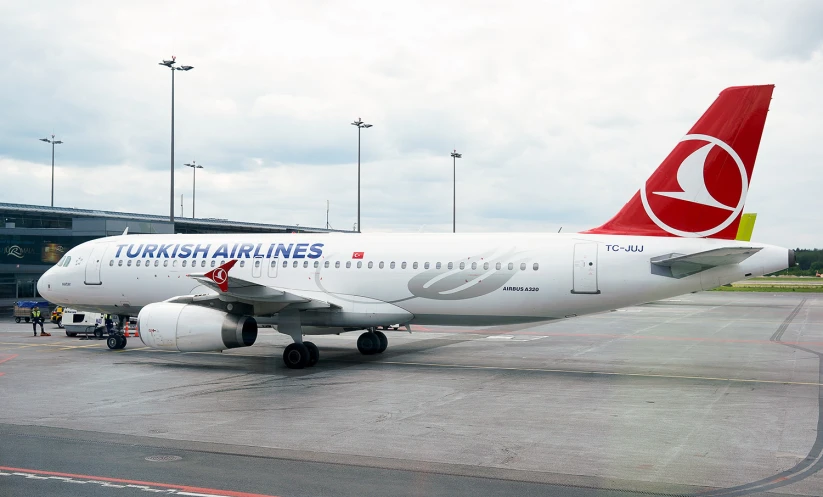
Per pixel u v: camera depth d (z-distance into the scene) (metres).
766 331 36.19
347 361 23.98
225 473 10.70
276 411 15.42
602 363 23.62
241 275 25.42
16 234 47.81
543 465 11.20
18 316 42.12
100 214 54.53
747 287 104.69
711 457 11.68
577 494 9.75
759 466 11.16
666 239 20.75
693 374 21.09
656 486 10.12
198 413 15.21
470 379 19.98
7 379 19.94
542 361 24.09
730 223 20.27
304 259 24.66
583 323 41.69
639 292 20.75
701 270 20.27
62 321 32.75
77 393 17.67
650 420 14.54
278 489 9.93
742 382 19.58
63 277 28.28
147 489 9.91
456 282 22.41
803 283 122.12
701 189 20.47
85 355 25.61
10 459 11.49
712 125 20.31
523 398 17.02
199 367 22.41
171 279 26.28
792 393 17.80
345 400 16.72
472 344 29.61
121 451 12.00
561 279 21.28
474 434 13.28
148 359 24.41
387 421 14.40
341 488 9.99
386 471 10.84
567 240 21.69
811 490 9.96
